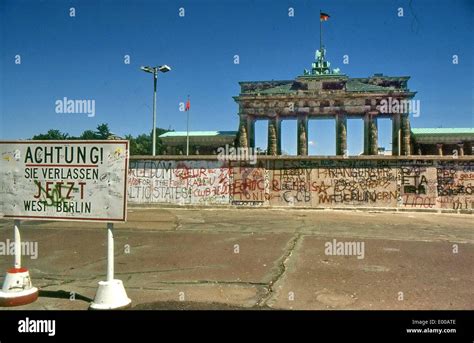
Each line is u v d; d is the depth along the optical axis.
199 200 20.83
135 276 7.43
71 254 9.37
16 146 6.21
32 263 8.48
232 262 8.53
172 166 21.08
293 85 66.38
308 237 11.79
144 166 21.28
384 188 19.70
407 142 63.19
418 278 7.25
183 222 15.32
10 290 5.92
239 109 67.44
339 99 65.06
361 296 6.25
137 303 5.96
